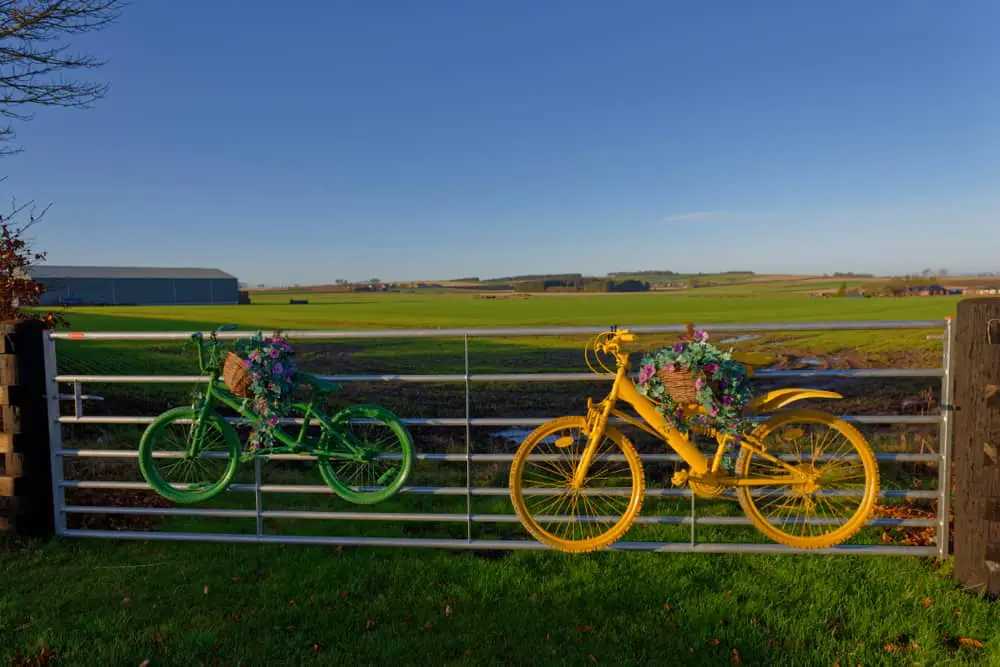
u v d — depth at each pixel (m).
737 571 3.76
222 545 4.33
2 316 8.08
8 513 4.39
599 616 3.27
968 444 3.44
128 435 8.22
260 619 3.31
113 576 3.85
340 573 3.86
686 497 5.43
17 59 8.42
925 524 3.80
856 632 3.10
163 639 3.12
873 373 3.76
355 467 4.34
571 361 17.81
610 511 4.91
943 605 3.30
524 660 2.91
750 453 3.78
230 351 4.07
